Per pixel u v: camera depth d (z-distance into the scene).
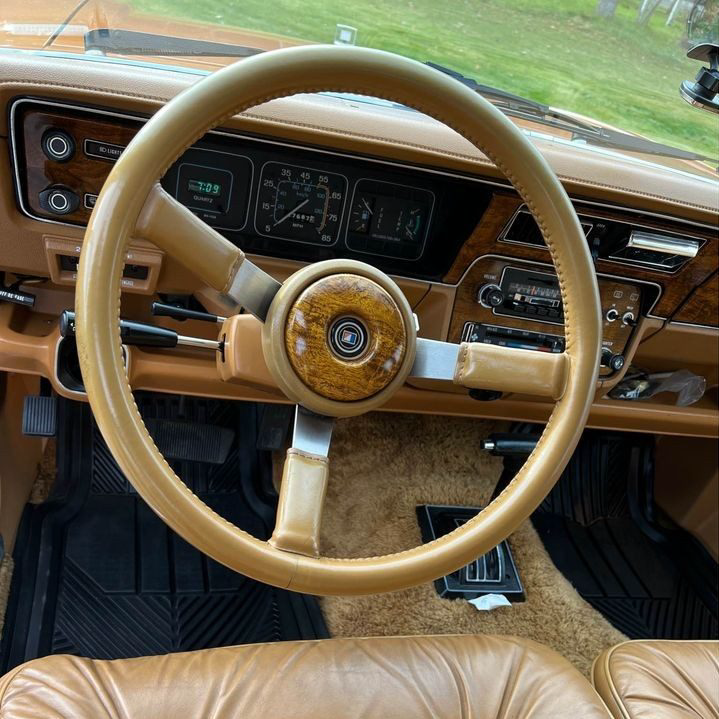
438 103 0.80
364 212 1.24
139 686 0.90
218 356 1.07
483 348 0.89
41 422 1.42
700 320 1.50
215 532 0.74
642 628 1.72
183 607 1.52
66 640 1.40
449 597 1.64
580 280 0.88
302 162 1.17
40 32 1.16
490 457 1.91
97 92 1.04
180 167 1.16
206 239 0.77
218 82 0.73
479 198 1.23
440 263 1.33
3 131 1.08
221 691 0.91
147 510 1.67
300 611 1.56
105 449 1.71
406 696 0.94
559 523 1.93
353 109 1.14
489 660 1.02
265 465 1.81
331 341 0.80
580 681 1.02
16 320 1.34
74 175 1.14
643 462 2.03
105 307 0.71
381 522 1.75
